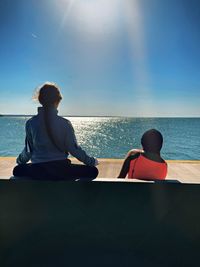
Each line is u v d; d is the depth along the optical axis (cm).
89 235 132
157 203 127
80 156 146
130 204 129
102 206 130
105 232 131
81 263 134
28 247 135
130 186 128
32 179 134
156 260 130
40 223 133
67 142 145
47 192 131
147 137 164
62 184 131
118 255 132
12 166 381
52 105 148
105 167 367
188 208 126
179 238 128
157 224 128
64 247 134
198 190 125
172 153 1484
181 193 126
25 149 157
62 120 146
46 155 146
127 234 130
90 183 130
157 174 161
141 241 130
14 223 134
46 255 135
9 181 133
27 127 151
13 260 136
